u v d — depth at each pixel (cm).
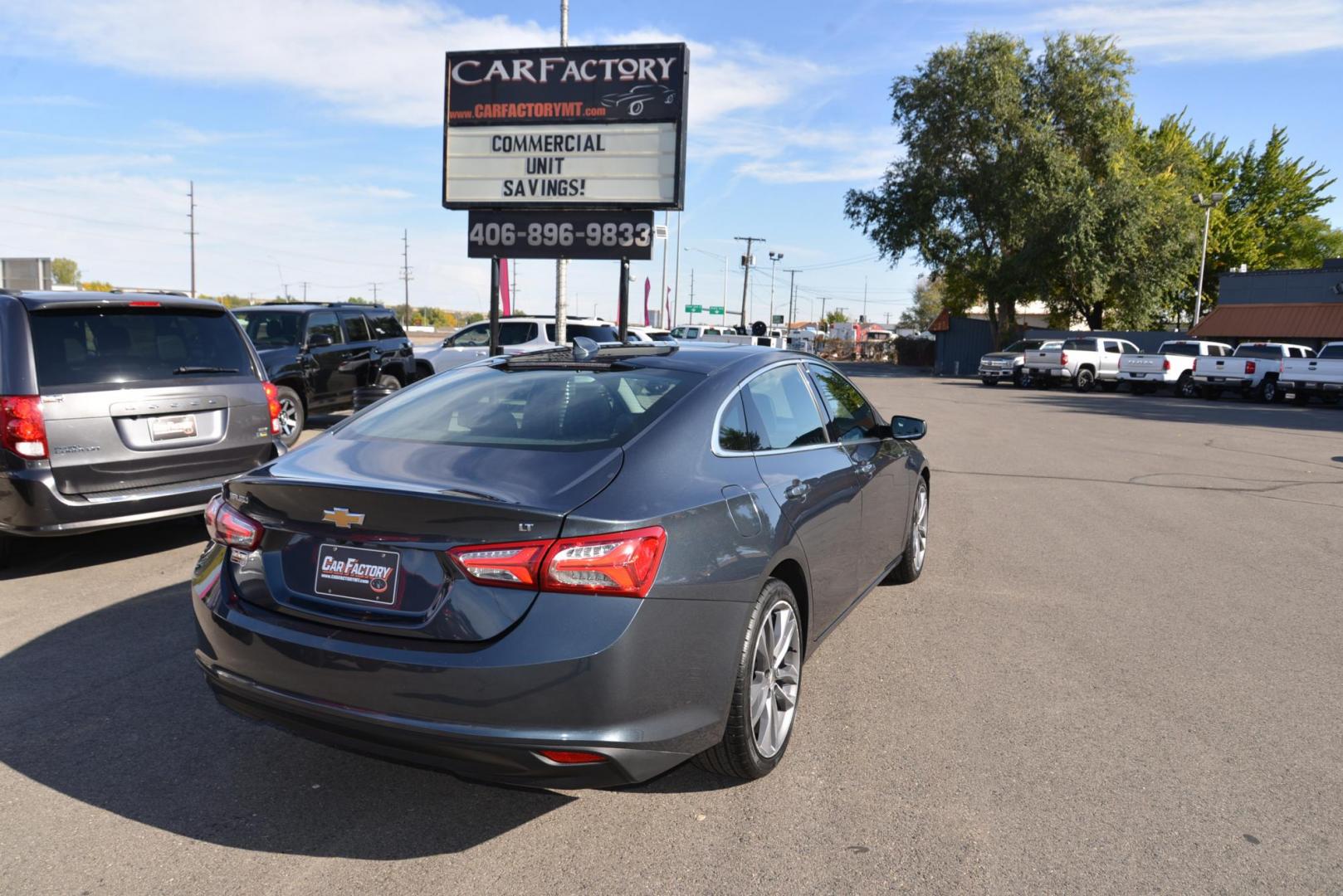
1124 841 284
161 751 342
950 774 328
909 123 4384
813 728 366
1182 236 4100
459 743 249
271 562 285
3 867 266
